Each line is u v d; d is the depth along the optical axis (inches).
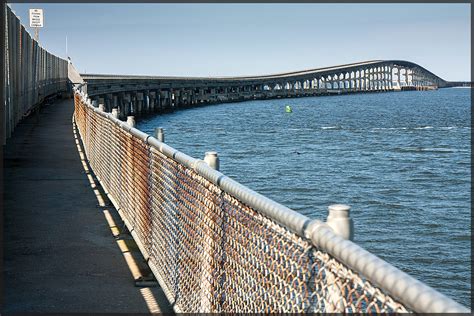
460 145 2219.5
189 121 3784.5
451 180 1427.2
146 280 258.7
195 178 203.9
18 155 698.2
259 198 141.9
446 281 684.1
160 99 5275.6
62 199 443.5
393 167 1633.9
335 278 106.7
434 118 3971.5
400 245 823.7
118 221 372.5
